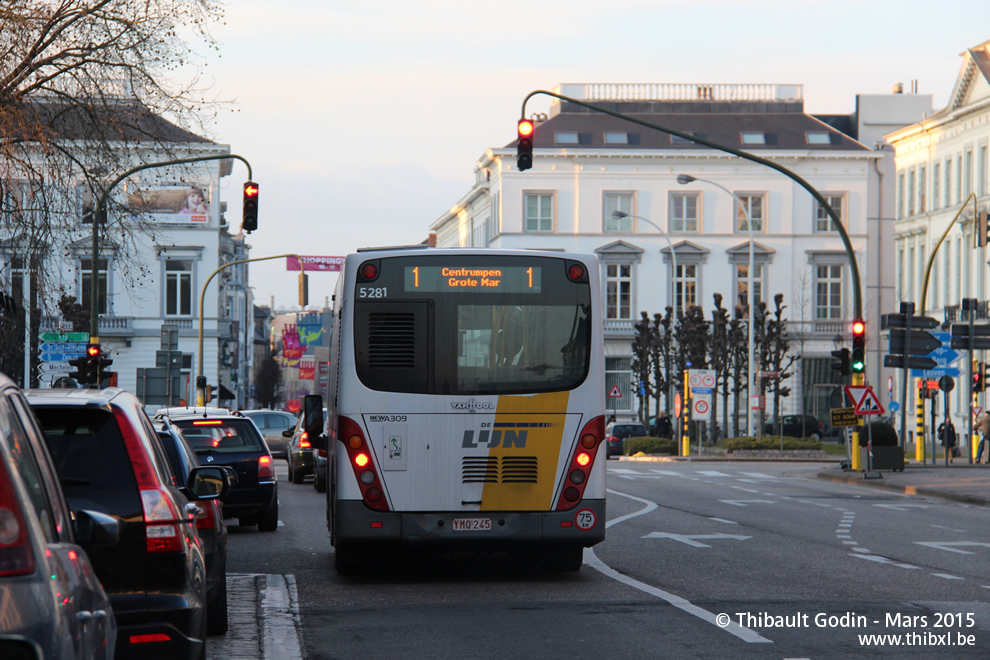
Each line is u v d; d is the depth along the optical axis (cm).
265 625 1828
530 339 2369
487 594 2191
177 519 1245
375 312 2358
